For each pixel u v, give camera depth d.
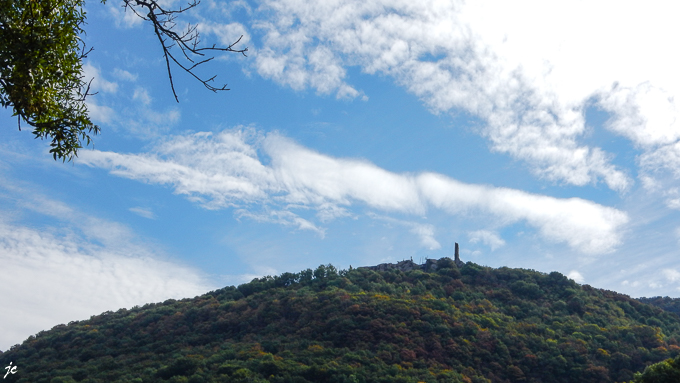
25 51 7.87
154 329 85.81
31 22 8.04
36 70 8.08
